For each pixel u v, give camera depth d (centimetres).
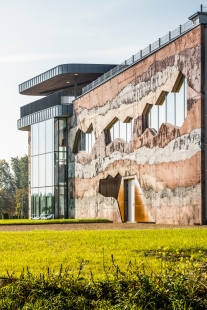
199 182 3191
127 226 3262
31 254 1648
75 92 5816
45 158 6184
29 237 2236
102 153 4800
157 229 2662
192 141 3266
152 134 3812
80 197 5428
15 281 1113
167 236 2133
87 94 5219
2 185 17050
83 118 5338
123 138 4384
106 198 4722
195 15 3275
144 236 2158
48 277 1107
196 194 3225
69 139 5797
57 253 1681
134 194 4119
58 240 2072
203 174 3180
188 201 3316
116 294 1028
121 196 4378
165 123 3619
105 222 4150
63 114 5734
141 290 1008
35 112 6456
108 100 4659
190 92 3297
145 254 1588
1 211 15162
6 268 1380
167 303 999
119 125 4466
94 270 1327
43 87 6488
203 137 3180
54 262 1473
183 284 1017
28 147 7175
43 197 6219
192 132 3266
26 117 6731
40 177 6322
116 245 1842
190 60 3297
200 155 3178
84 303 1009
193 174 3256
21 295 1046
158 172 3706
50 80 6056
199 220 3195
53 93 6294
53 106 5878
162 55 3666
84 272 1296
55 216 5928
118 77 4431
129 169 4212
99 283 1073
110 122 4619
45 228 3138
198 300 996
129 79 4209
